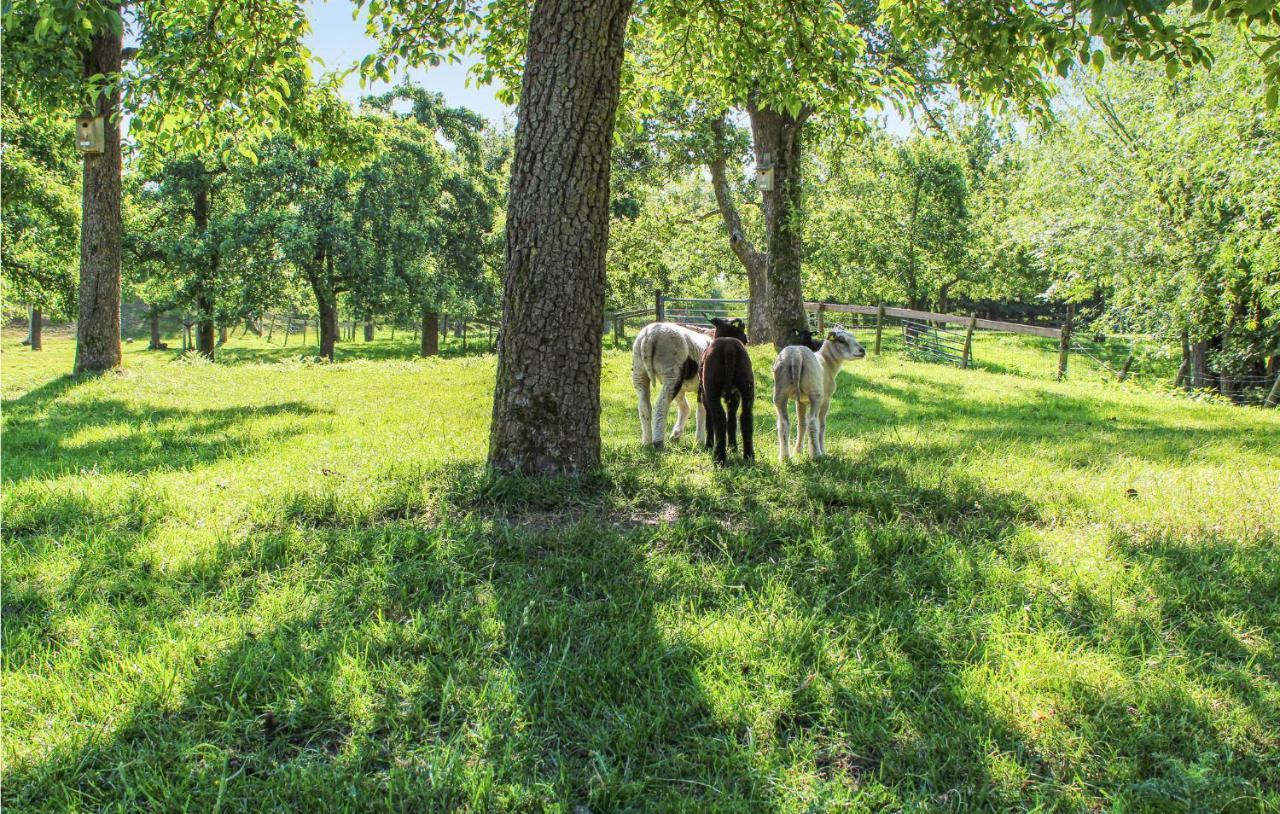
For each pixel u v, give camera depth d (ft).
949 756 8.55
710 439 23.47
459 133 122.72
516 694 9.55
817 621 11.64
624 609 12.03
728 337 22.76
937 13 22.36
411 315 106.52
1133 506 17.60
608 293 110.52
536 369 17.97
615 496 17.28
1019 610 11.99
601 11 16.99
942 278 132.46
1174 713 9.48
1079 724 9.25
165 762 8.43
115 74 24.47
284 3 26.00
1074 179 63.00
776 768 8.35
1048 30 17.95
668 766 8.48
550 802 7.82
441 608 11.93
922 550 14.61
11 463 21.71
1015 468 21.74
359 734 8.89
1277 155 41.75
